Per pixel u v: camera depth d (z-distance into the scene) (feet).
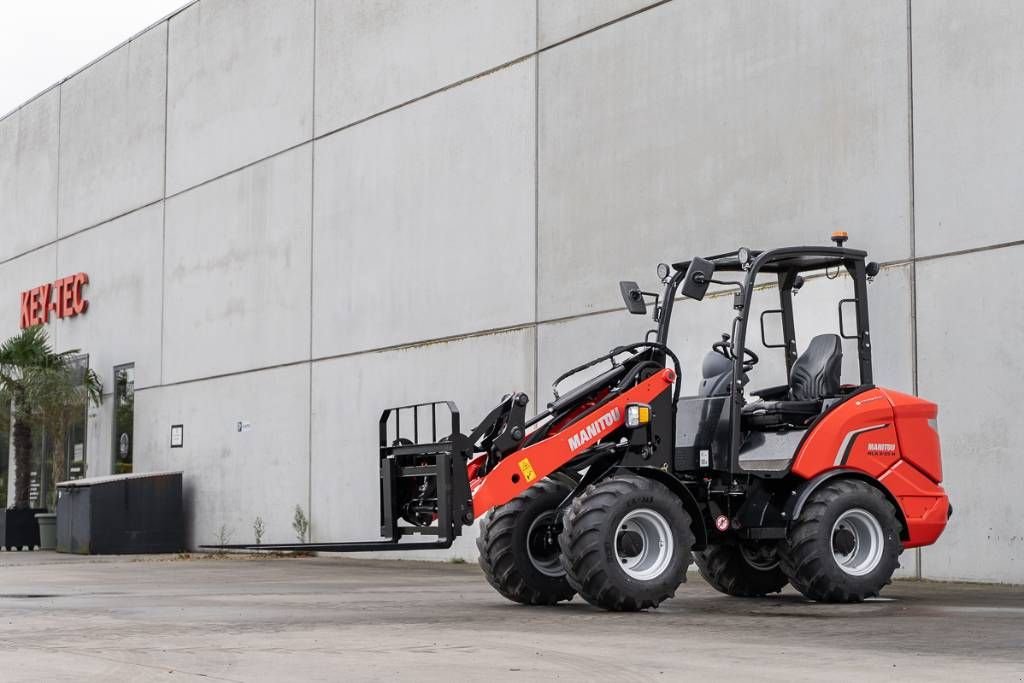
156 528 74.69
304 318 70.23
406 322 63.46
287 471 70.59
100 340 89.35
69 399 85.71
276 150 73.15
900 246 43.32
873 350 43.86
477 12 60.70
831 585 32.96
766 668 21.01
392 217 64.80
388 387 64.28
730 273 48.19
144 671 20.98
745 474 33.60
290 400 70.79
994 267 40.65
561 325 55.21
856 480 34.27
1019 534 39.50
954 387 41.50
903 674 20.21
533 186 57.11
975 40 41.63
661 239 51.34
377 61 66.44
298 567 57.93
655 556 31.42
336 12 69.41
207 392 77.61
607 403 33.32
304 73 71.46
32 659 22.68
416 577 49.75
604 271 53.57
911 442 35.01
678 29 51.34
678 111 51.11
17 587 44.19
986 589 38.58
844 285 44.11
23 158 100.99
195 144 80.28
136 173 86.17
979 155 41.32
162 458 81.51
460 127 61.21
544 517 33.78
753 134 48.26
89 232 91.45
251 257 74.64
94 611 33.40
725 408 33.73
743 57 48.85
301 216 71.00
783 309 37.24
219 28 78.59
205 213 78.95
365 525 65.05
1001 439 40.11
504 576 33.35
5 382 85.15
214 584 45.68
